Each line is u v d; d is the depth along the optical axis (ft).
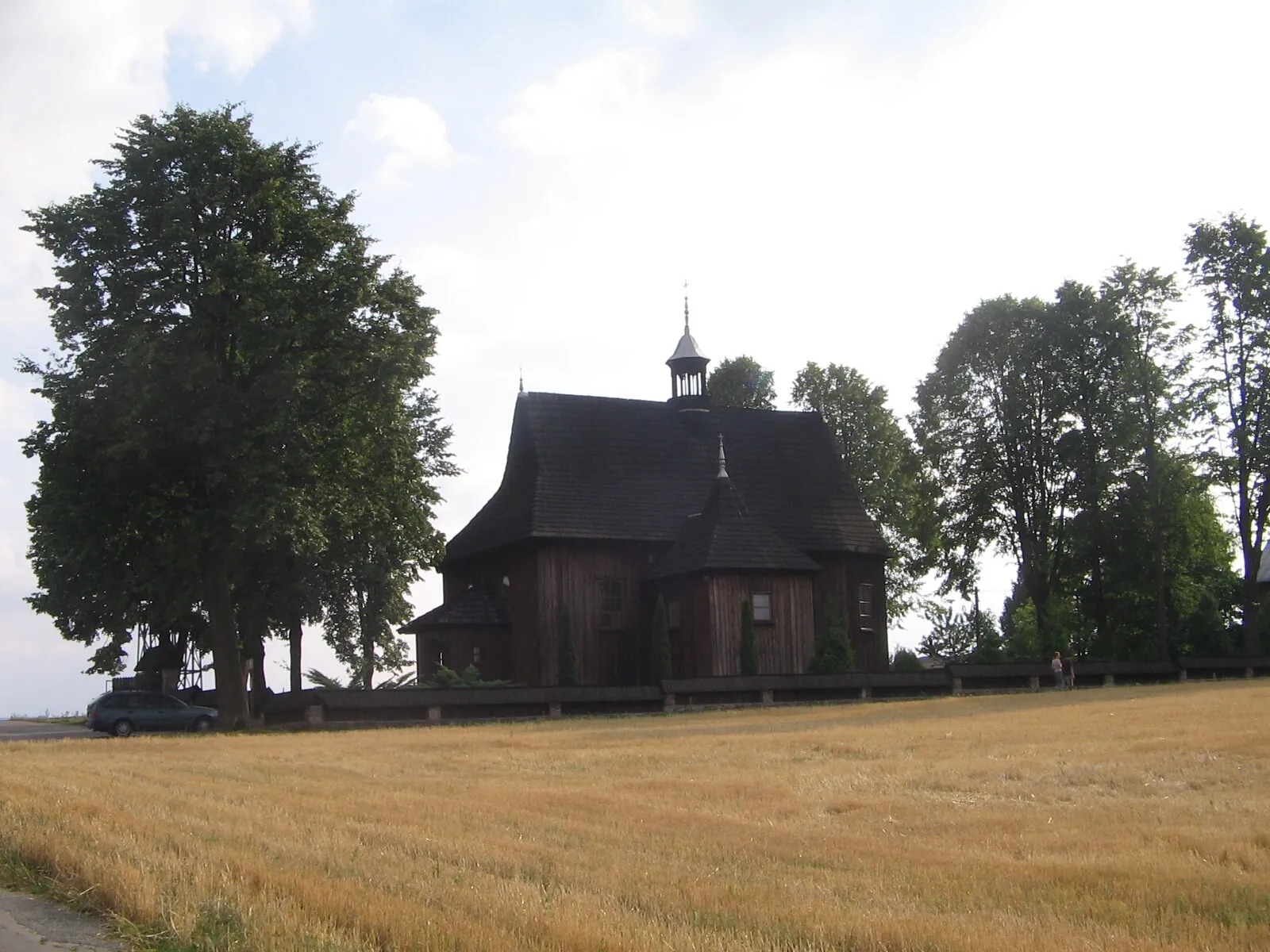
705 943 31.60
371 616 186.19
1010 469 227.20
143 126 139.85
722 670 183.93
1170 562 221.66
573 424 204.95
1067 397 220.84
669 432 212.23
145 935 32.65
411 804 61.36
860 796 67.31
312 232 142.72
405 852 44.91
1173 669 199.11
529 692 156.76
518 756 95.35
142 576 142.00
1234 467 206.28
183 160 138.31
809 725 126.52
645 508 199.62
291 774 80.79
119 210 136.87
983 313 228.02
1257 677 201.57
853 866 44.47
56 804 54.60
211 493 138.51
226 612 145.07
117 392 130.62
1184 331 215.10
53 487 137.28
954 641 278.87
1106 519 213.66
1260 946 33.63
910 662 211.61
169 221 134.72
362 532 169.48
